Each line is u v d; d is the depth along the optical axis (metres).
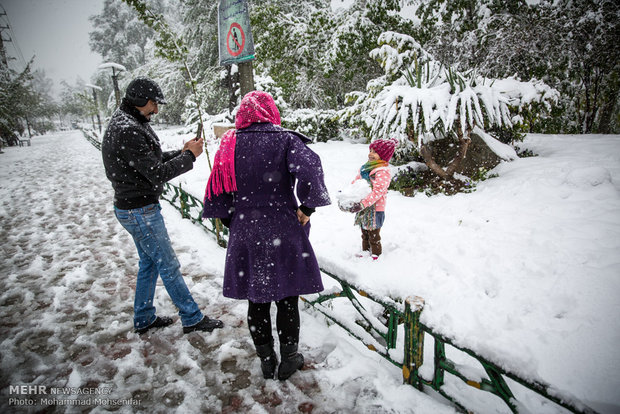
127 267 3.79
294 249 1.78
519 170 5.41
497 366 1.43
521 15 10.35
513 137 6.73
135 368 2.22
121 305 3.01
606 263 2.75
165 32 4.01
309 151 1.70
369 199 2.91
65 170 10.73
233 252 1.79
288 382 2.05
